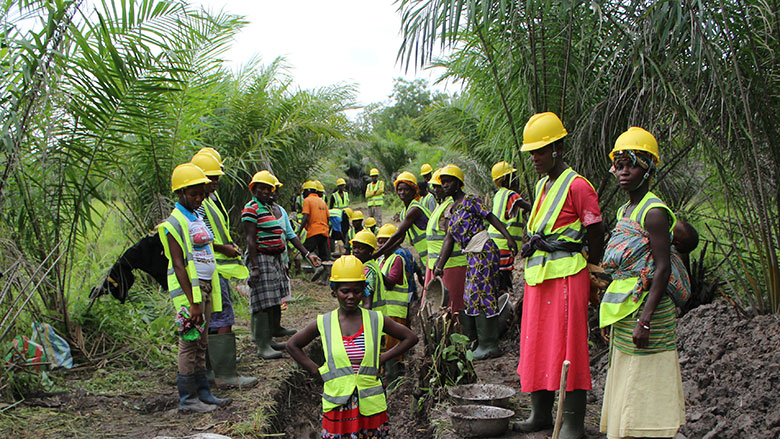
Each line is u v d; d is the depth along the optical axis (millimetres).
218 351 5277
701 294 5496
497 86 5789
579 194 3701
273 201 6223
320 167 14203
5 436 4094
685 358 4684
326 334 3602
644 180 3283
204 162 5266
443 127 10977
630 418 3213
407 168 29281
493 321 6027
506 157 6625
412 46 4555
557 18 5449
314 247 11406
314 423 5695
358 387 3523
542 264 3777
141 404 4828
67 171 5906
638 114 5102
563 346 3721
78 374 5410
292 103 10852
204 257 4715
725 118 4676
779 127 4645
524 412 4609
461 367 4816
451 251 6117
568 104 5793
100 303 6188
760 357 4066
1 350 4730
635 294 3203
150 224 7672
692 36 4230
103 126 5938
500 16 4980
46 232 5777
